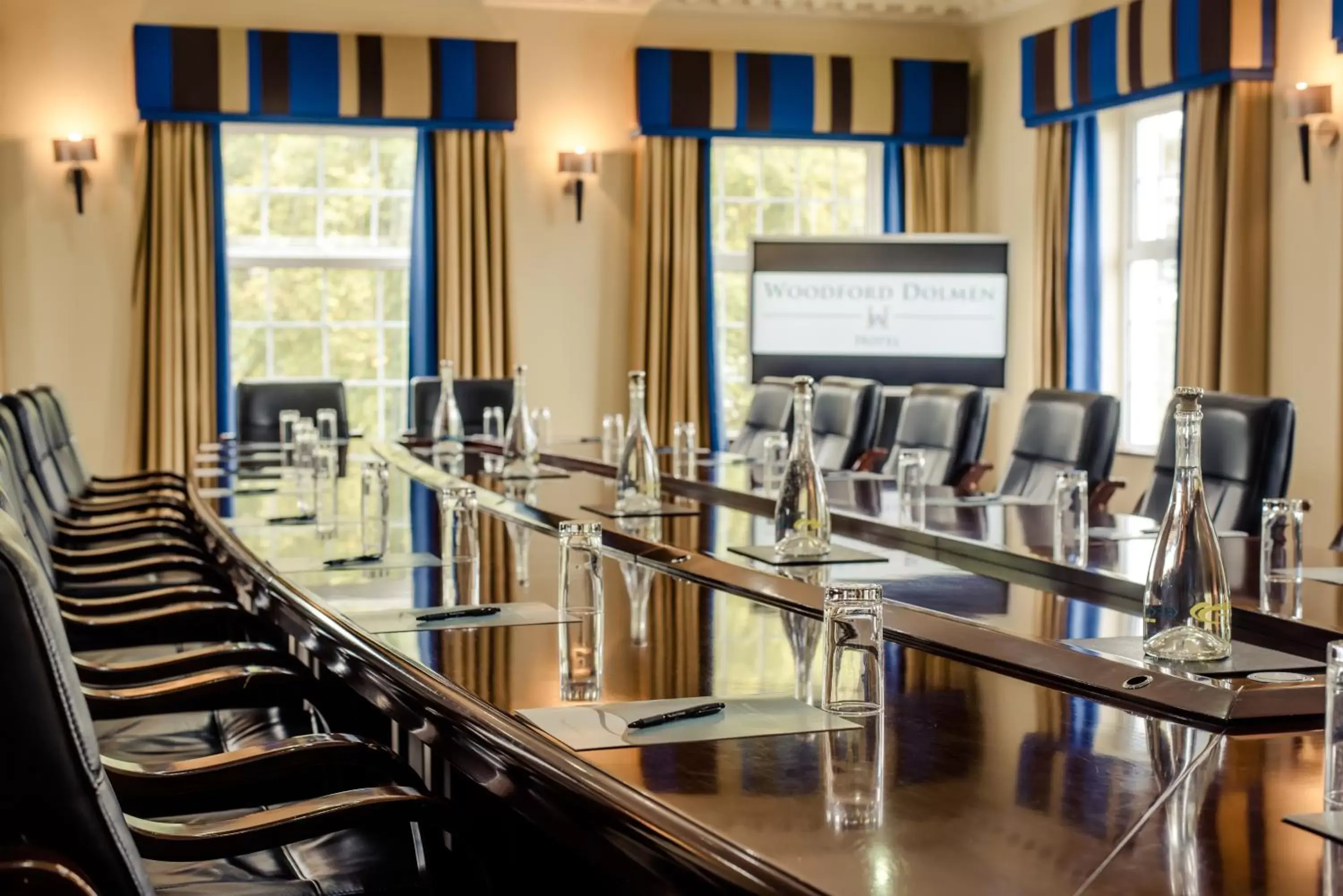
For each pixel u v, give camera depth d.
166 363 8.21
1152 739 1.43
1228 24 6.79
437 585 2.58
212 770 1.84
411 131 8.71
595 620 2.05
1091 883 0.99
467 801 2.45
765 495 4.14
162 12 8.25
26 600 1.17
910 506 3.36
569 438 8.97
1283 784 1.25
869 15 9.18
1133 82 7.52
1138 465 7.85
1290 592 2.39
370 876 1.93
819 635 2.03
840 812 1.18
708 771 1.31
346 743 1.90
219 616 3.21
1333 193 6.45
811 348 8.86
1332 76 6.46
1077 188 8.27
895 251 8.84
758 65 8.92
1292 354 6.72
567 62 8.83
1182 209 7.18
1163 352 7.97
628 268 9.02
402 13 8.58
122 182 8.26
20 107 8.11
